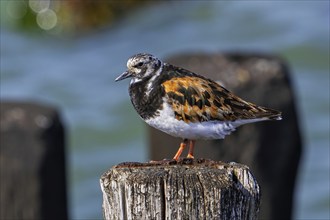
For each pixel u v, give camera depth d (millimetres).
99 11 32406
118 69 27734
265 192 14602
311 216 20734
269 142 14398
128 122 24312
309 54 27672
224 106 10883
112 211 8992
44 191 14000
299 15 30062
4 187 13820
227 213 8805
